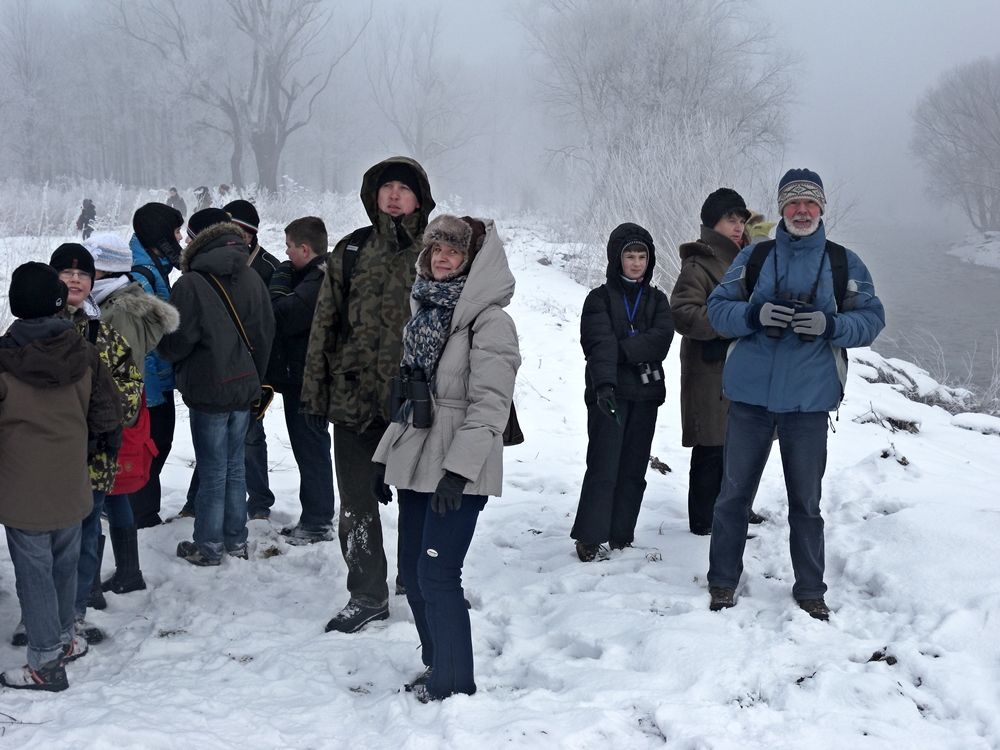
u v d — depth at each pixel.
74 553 3.35
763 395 3.71
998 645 3.16
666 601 3.90
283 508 5.45
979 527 4.04
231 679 3.34
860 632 3.46
